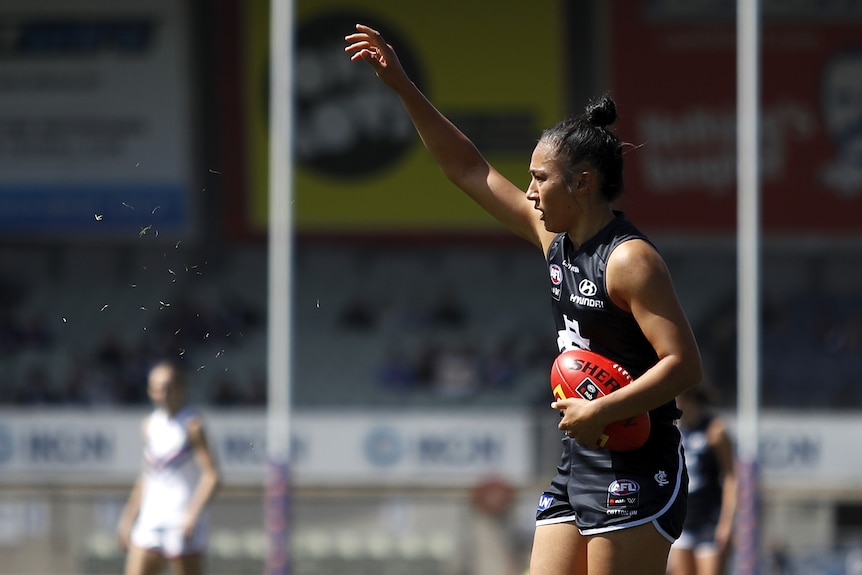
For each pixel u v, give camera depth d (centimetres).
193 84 9006
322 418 6644
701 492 3047
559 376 1387
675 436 1429
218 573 5025
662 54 8862
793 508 5603
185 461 3047
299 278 9262
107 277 9169
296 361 8769
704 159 8894
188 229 9088
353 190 9075
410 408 8412
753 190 5350
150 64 9025
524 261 9350
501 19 8919
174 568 3031
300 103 9006
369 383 8575
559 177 1373
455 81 8962
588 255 1377
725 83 8856
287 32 5566
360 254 9325
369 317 9050
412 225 9081
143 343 8494
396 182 9062
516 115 8962
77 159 9106
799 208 8962
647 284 1330
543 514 1460
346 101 9031
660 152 8894
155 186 9069
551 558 1436
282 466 5119
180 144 9050
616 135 1398
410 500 5050
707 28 8831
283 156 5575
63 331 8756
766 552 4769
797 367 8431
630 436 1366
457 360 8525
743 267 5359
